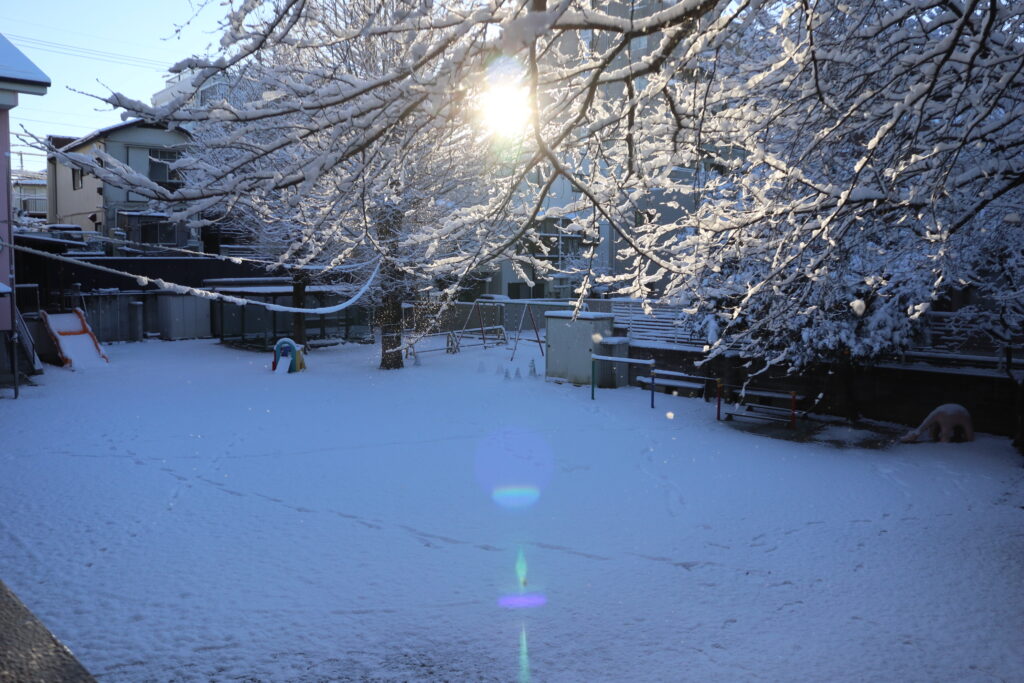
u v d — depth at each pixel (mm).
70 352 24812
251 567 8406
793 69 5699
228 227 27875
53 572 8180
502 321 36688
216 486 11680
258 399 19172
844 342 14797
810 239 5371
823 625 6945
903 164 5695
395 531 9703
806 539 9469
